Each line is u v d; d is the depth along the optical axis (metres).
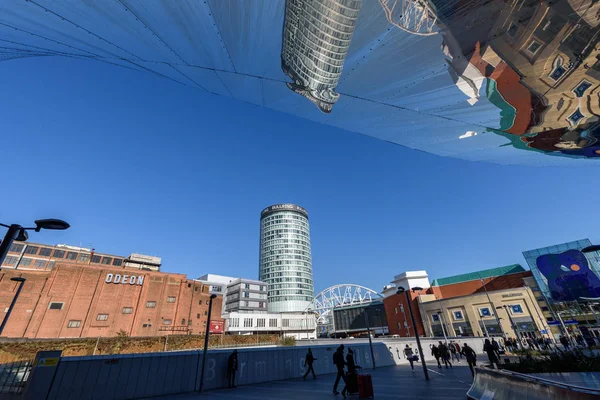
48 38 2.45
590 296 45.94
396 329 68.25
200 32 2.49
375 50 2.70
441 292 65.12
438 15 2.33
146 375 10.16
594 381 6.17
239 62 2.98
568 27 2.28
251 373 12.96
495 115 3.78
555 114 3.49
